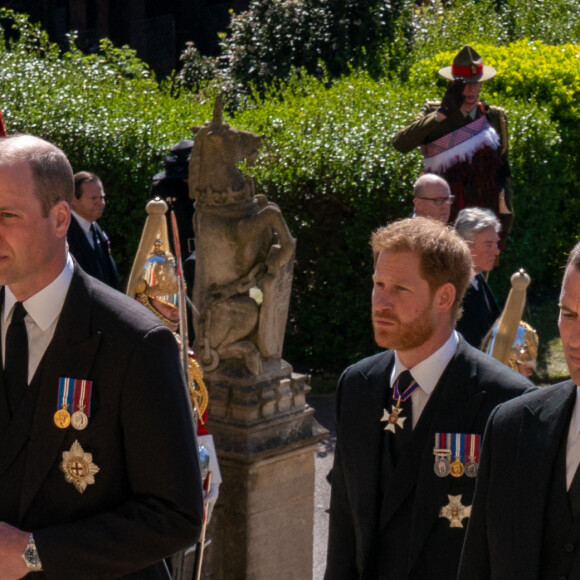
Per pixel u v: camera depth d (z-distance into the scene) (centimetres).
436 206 1616
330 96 2519
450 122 1991
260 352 1236
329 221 2150
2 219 643
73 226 1700
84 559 637
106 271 1777
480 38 3856
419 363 780
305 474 1277
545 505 630
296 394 1266
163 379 658
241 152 1227
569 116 2758
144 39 5759
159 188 1739
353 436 800
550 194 2631
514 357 980
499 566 646
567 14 4291
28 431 662
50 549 632
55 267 675
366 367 816
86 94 2534
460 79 1975
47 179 652
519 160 2461
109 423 655
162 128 2320
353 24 3522
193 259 1503
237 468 1207
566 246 2825
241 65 3584
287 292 1251
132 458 654
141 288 995
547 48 3089
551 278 2817
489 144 2002
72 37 3369
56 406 656
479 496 672
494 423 667
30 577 653
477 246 1309
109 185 2281
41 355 675
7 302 695
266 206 1228
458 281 768
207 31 5672
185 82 3759
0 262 647
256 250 1224
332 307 2183
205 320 1225
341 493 820
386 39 3559
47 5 5931
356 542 810
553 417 641
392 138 2177
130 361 656
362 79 2750
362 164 2108
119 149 2262
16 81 2573
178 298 920
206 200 1231
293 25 3534
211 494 978
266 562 1247
